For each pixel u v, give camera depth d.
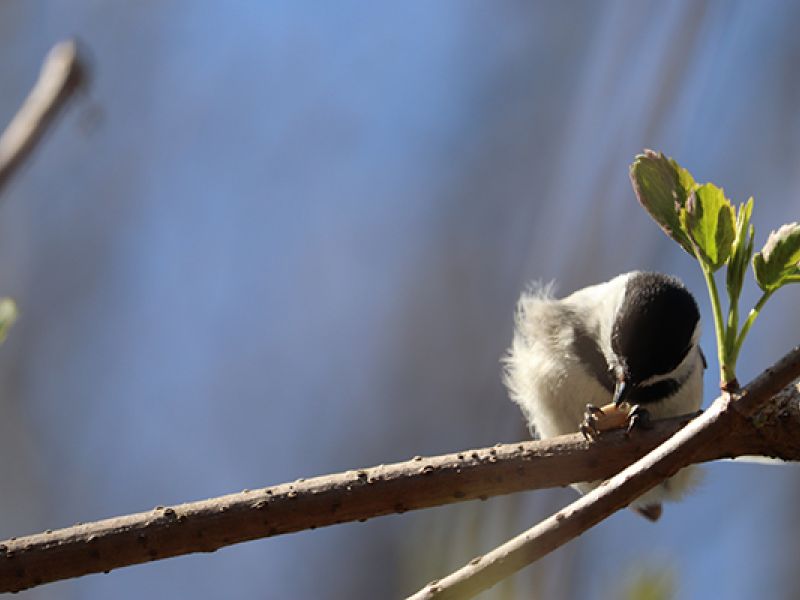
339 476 4.04
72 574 3.90
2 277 13.24
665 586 4.35
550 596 7.50
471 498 4.08
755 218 11.50
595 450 4.23
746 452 3.90
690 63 11.01
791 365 3.38
